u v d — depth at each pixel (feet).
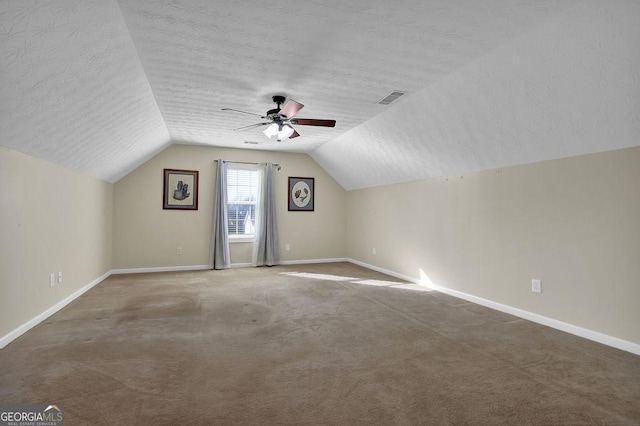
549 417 5.87
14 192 9.28
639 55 6.69
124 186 19.13
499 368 7.72
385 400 6.41
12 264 9.20
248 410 6.06
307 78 10.53
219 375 7.36
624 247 8.75
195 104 12.93
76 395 6.48
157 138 16.83
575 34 7.07
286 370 7.61
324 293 14.78
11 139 8.72
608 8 6.27
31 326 10.15
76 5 6.15
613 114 8.11
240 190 21.86
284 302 13.29
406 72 10.01
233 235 21.59
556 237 10.40
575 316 9.86
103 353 8.43
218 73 10.18
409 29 7.74
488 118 10.72
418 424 5.68
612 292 8.98
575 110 8.64
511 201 11.91
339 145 19.11
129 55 8.77
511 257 11.87
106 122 11.50
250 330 10.18
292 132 12.64
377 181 20.06
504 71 8.95
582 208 9.69
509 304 11.93
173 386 6.87
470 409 6.11
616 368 7.68
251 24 7.61
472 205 13.60
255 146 20.76
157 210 19.74
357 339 9.47
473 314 11.80
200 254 20.61
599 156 9.28
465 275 13.91
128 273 19.03
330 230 23.93
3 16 5.47
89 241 15.26
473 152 12.59
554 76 8.20
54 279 11.79
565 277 10.13
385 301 13.50
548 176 10.64
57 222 11.98
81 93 8.93
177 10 7.05
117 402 6.26
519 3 6.64
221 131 17.06
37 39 6.31
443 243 15.17
